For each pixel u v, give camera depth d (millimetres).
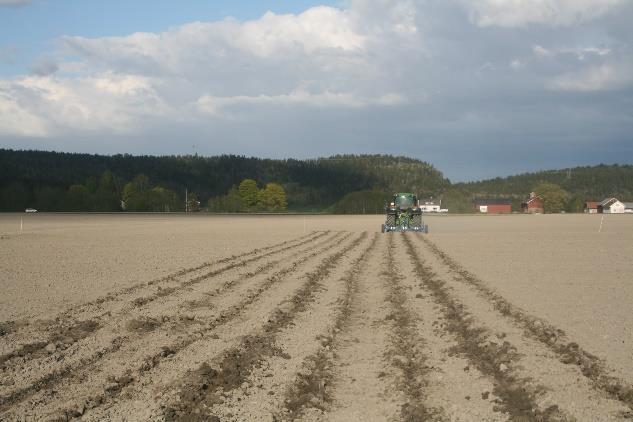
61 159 179250
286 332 11570
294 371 8977
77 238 38625
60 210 117750
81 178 155125
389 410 7621
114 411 7395
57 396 7930
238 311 13641
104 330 11688
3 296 15586
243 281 18375
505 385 8484
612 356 9734
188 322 12430
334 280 19016
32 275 19672
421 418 7297
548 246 32594
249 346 10367
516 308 13664
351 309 14258
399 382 8594
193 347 10344
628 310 13656
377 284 18203
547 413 7340
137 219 76562
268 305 14250
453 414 7430
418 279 19219
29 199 118875
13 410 7414
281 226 58938
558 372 8938
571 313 13281
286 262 24000
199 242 35531
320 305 14531
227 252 28594
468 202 161500
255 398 7906
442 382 8609
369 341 11188
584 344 10508
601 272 20734
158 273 20234
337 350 10477
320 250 30125
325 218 87375
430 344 10719
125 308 13820
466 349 10375
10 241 35438
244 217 89812
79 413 7305
